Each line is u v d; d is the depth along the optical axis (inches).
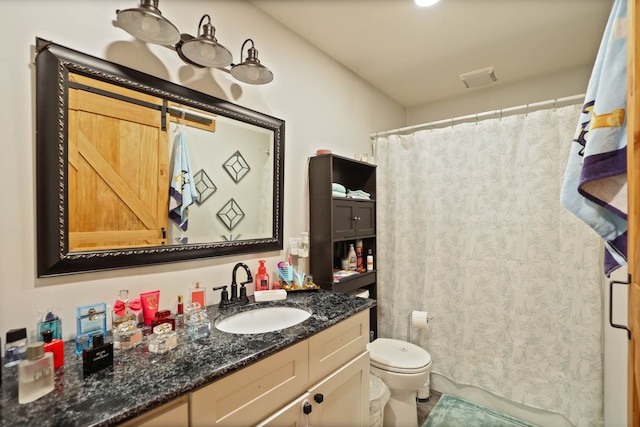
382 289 95.7
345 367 51.3
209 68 55.8
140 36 41.9
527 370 74.4
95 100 41.8
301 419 41.9
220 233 57.0
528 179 74.9
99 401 26.6
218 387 32.5
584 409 66.7
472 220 82.4
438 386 87.8
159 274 48.8
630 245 28.0
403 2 62.7
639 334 26.2
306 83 76.2
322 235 73.6
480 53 82.7
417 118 120.3
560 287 70.8
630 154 27.8
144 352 36.5
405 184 93.1
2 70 35.2
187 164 52.0
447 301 86.0
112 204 43.3
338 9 64.9
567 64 88.9
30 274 36.9
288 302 57.7
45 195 37.5
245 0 61.9
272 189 66.7
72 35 40.1
